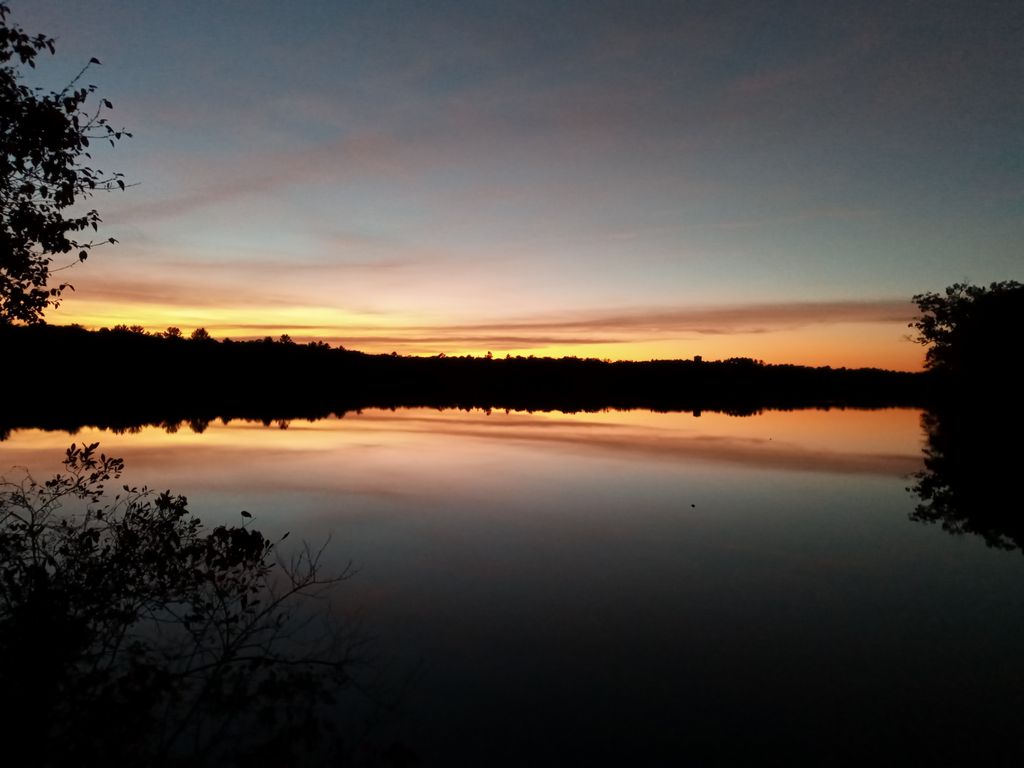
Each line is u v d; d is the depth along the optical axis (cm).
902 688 625
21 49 581
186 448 2327
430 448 2506
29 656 581
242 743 505
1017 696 609
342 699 580
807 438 3012
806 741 533
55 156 627
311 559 1021
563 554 1077
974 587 925
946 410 4556
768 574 981
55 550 833
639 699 597
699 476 1903
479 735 529
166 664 622
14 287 661
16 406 3712
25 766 467
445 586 902
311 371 7400
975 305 4091
